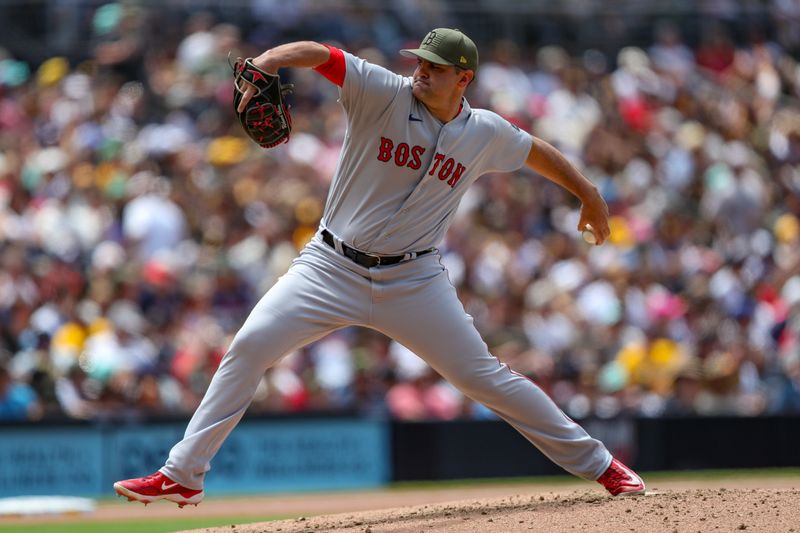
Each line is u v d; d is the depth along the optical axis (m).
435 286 18.09
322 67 17.06
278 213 47.00
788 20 64.75
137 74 53.22
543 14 61.12
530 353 42.56
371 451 38.53
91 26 54.81
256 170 48.44
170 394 38.78
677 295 48.34
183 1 55.56
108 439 36.03
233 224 46.19
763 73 62.28
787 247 53.06
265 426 37.38
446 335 18.17
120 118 50.44
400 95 17.25
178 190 45.91
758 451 40.91
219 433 17.70
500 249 46.88
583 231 19.98
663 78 59.66
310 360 41.09
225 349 40.34
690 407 42.62
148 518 30.77
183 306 41.81
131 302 40.97
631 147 55.56
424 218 17.84
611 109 57.53
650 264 48.41
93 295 40.50
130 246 43.31
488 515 18.44
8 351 38.66
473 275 45.25
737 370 44.25
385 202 17.56
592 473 19.12
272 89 16.80
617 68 60.62
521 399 18.66
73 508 31.92
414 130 17.36
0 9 54.44
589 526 16.77
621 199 52.44
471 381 18.42
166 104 51.59
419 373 41.31
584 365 43.31
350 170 17.62
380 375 41.47
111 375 37.94
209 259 44.16
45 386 37.19
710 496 18.73
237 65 16.91
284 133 17.25
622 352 44.12
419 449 38.94
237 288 43.50
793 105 61.97
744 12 63.84
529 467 39.81
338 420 38.28
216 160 48.75
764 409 43.97
